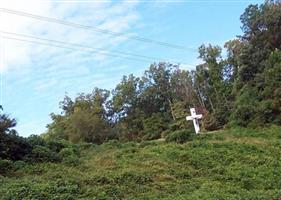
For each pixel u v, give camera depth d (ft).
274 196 71.61
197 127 148.56
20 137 97.09
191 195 72.02
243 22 213.66
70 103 264.72
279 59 171.42
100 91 279.90
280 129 140.15
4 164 85.81
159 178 84.28
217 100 252.83
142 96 283.59
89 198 68.90
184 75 279.08
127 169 87.51
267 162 99.50
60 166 90.38
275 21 201.98
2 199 64.80
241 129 146.72
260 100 165.78
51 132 228.02
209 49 272.10
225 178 87.20
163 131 248.32
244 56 199.41
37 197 66.54
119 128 255.70
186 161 97.35
